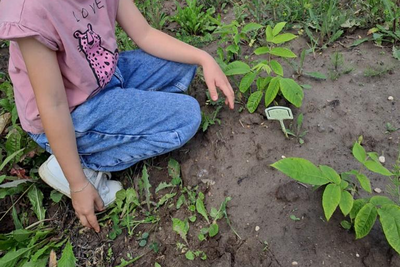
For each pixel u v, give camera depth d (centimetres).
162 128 170
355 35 233
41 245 164
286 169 137
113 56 163
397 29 226
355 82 205
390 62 212
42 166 168
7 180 183
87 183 158
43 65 136
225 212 161
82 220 162
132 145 172
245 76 194
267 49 194
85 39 149
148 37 185
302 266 145
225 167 179
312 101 198
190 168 182
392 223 130
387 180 164
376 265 142
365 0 247
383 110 191
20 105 158
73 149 151
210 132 192
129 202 170
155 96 167
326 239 149
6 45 258
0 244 157
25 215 178
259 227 157
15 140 185
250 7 255
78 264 160
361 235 134
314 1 247
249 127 191
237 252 152
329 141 181
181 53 184
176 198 173
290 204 160
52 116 142
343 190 140
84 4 148
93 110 158
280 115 176
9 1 132
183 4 275
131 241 163
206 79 182
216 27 247
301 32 238
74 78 149
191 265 152
